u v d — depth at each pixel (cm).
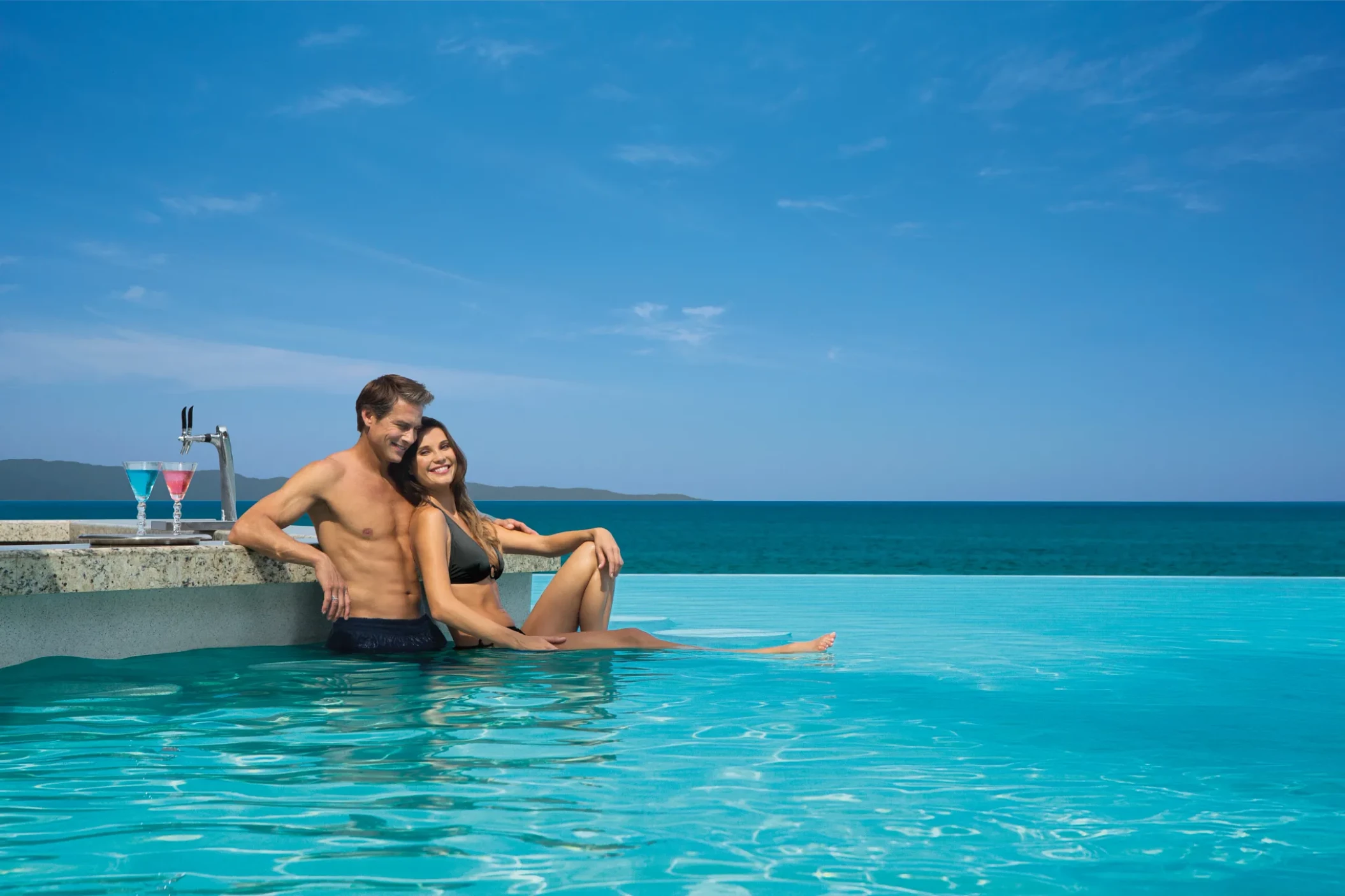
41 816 181
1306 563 2855
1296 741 247
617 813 185
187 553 366
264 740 241
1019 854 166
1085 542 4800
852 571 2531
